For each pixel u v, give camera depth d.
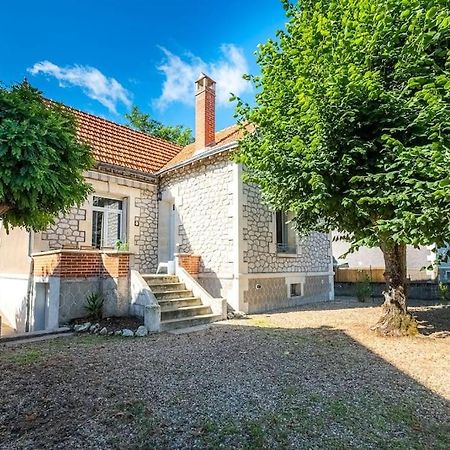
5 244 10.87
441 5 4.58
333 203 6.11
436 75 5.16
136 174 12.16
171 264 10.73
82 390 3.98
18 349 5.93
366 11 5.34
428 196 4.88
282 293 11.80
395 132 5.64
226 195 10.83
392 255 7.24
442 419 3.27
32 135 4.16
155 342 6.50
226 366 4.93
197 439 2.90
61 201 4.99
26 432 3.02
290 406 3.55
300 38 6.90
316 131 5.71
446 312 10.10
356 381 4.31
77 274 8.19
